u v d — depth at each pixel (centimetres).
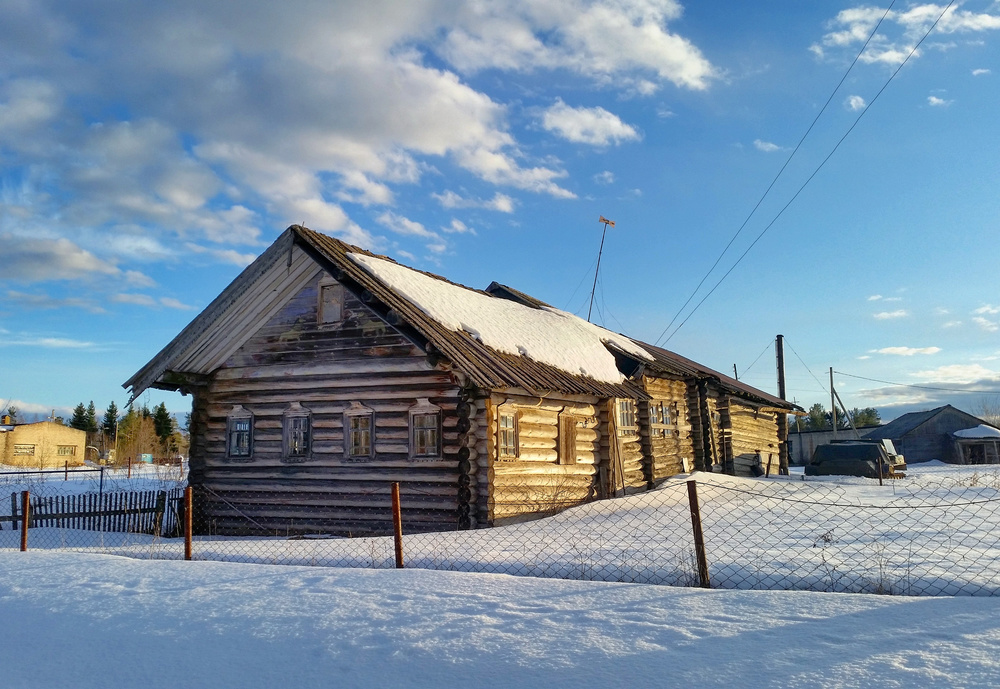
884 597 657
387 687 508
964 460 5375
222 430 1686
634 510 1519
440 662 545
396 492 910
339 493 1538
